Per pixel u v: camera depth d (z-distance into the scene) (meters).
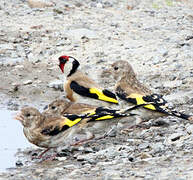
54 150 11.88
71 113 11.97
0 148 12.00
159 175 8.91
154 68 17.67
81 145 11.96
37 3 23.03
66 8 23.03
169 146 10.91
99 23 21.69
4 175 10.06
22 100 15.78
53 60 18.31
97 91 14.09
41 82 16.89
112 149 11.07
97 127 11.79
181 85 16.16
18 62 18.02
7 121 13.91
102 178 9.16
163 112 12.23
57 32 20.33
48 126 11.34
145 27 21.69
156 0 26.19
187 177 8.61
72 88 14.37
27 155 11.58
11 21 21.19
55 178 9.55
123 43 19.78
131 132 12.67
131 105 12.97
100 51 18.97
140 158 10.36
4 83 16.69
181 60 18.23
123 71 13.34
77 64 14.85
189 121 13.04
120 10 23.92
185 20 23.09
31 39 19.70
